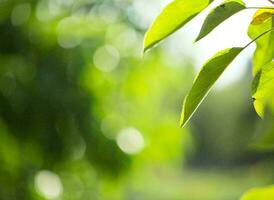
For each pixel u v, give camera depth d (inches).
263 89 83.2
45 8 272.1
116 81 280.1
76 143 269.1
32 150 271.6
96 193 286.8
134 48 283.9
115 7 282.4
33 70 264.4
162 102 300.0
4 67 264.8
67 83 265.0
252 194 86.1
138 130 284.4
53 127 264.8
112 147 274.8
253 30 87.1
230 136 1728.6
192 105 80.7
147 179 292.5
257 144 83.6
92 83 273.0
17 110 263.0
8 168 274.8
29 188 276.5
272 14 83.9
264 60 87.6
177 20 81.9
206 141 1915.6
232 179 1654.8
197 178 1797.5
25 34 267.0
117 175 279.6
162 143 291.3
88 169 279.1
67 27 272.8
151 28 82.2
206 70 81.0
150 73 289.6
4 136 269.3
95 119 270.1
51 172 277.3
